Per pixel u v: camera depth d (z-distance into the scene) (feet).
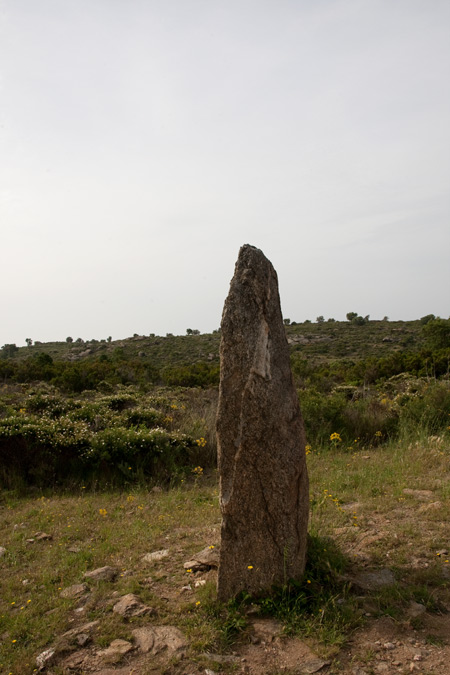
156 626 11.62
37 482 26.27
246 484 12.06
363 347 159.12
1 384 78.64
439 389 36.73
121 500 23.44
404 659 10.06
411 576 13.05
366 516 17.70
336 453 30.14
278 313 12.95
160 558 15.46
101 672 10.21
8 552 17.06
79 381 76.38
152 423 35.17
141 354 164.35
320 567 12.99
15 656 10.89
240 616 11.64
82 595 13.43
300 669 9.94
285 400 12.34
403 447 28.81
